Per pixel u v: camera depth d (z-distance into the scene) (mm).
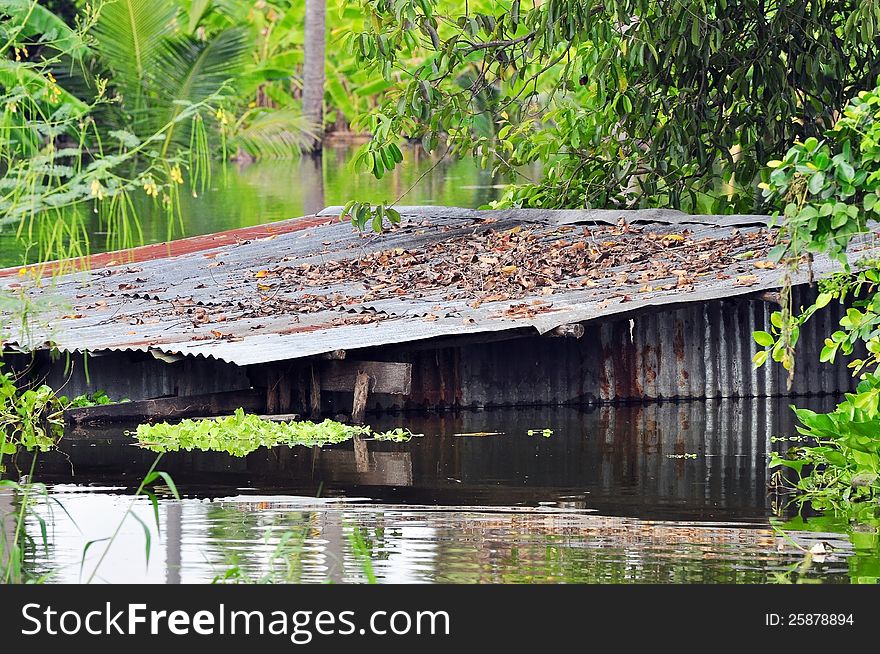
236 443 20312
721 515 14797
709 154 33312
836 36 32562
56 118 11719
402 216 33750
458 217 32812
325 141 92188
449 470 17781
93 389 23812
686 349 25516
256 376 23312
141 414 22750
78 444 20219
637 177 34500
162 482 16922
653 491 16234
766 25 31984
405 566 12500
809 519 14570
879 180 14648
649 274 25406
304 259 29562
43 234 11656
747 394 25688
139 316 25016
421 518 14578
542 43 30562
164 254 31609
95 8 12875
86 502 15484
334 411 23594
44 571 12320
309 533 13828
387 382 22578
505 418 23234
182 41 62219
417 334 22219
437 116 30562
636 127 33438
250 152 78062
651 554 12945
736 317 25609
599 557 12828
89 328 24078
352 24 85438
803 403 24984
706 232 28938
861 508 15141
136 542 13375
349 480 17047
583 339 25188
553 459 18750
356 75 88312
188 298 26391
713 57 31797
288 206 53062
